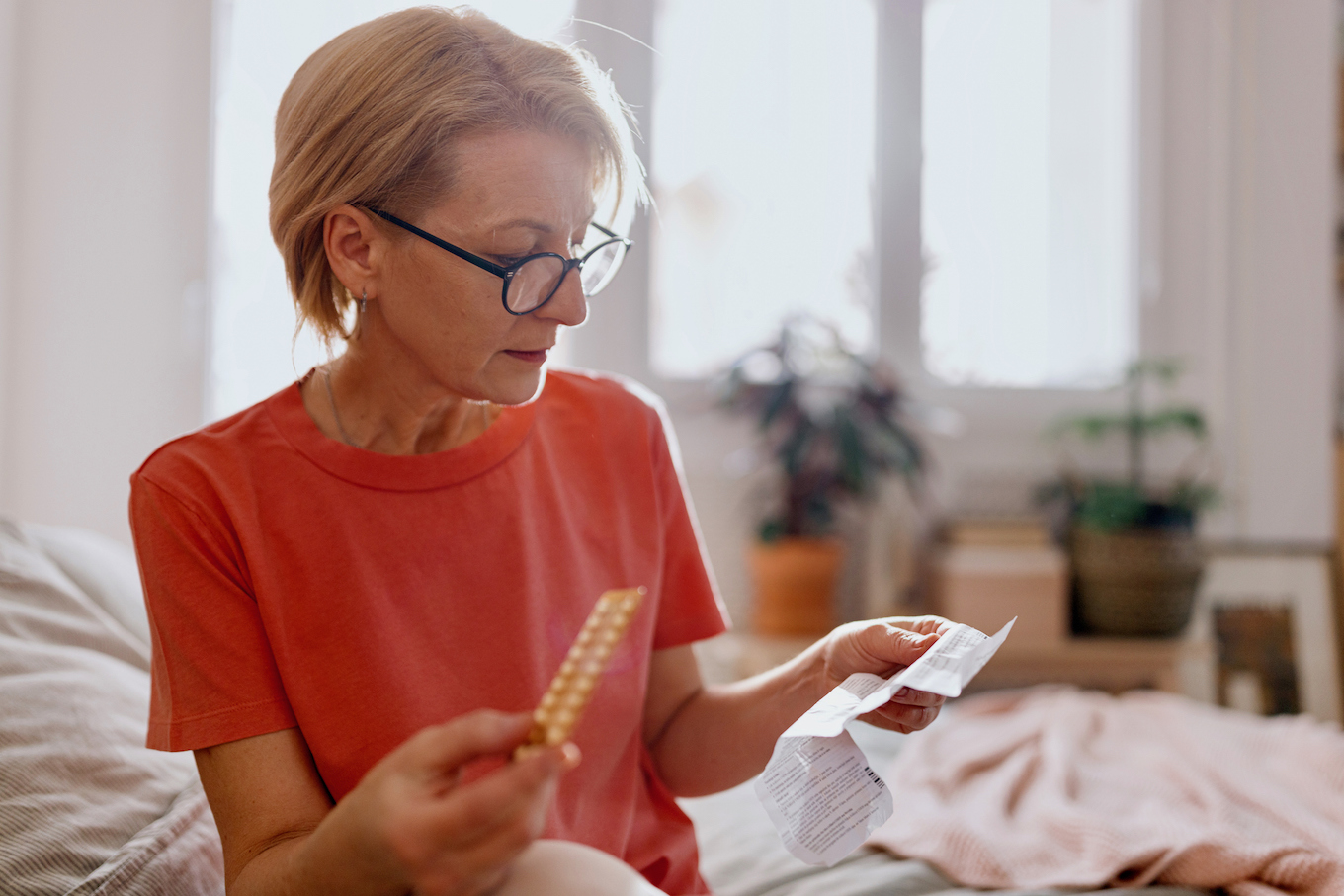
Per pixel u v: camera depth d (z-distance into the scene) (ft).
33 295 7.45
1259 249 9.20
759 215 9.14
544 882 2.00
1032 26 9.34
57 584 3.88
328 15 8.06
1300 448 9.15
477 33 2.60
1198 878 3.67
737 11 9.09
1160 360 9.27
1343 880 3.42
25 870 2.66
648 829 3.07
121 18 7.57
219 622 2.55
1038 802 4.41
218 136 7.87
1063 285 9.41
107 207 7.55
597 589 3.01
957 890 3.72
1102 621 8.30
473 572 2.79
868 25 9.20
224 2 7.89
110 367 7.56
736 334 9.12
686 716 3.19
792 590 8.11
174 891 2.81
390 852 1.72
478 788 1.59
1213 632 8.77
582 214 2.61
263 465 2.71
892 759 5.33
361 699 2.60
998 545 8.25
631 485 3.18
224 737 2.50
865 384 8.25
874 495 8.35
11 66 7.27
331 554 2.67
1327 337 9.18
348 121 2.52
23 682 3.24
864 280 9.23
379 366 2.75
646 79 8.85
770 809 2.42
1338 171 9.25
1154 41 9.16
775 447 8.37
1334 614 8.89
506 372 2.63
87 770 3.07
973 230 9.33
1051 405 9.26
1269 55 9.18
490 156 2.46
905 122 9.16
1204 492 8.52
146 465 2.67
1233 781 4.51
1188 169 9.27
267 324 8.00
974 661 2.22
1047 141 9.38
